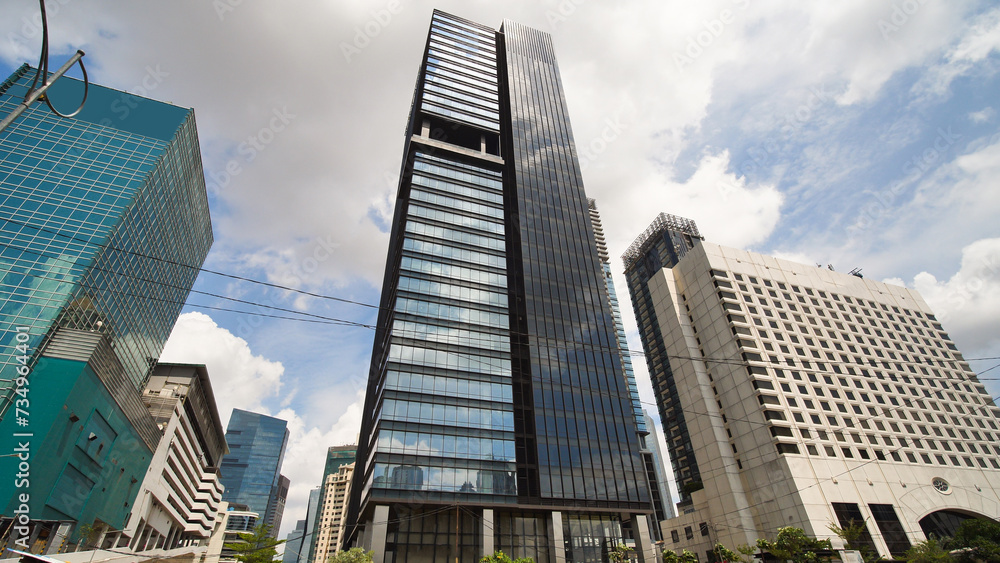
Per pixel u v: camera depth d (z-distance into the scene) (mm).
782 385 78000
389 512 52625
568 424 63344
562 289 77375
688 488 102312
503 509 55688
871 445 74625
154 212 89562
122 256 79312
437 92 98188
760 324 85750
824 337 88750
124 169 84625
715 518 76125
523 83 106250
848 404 79312
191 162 104312
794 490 66500
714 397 83438
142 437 76625
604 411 66250
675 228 162500
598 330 74750
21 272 66438
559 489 57812
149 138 91375
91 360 57656
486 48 113938
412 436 56562
